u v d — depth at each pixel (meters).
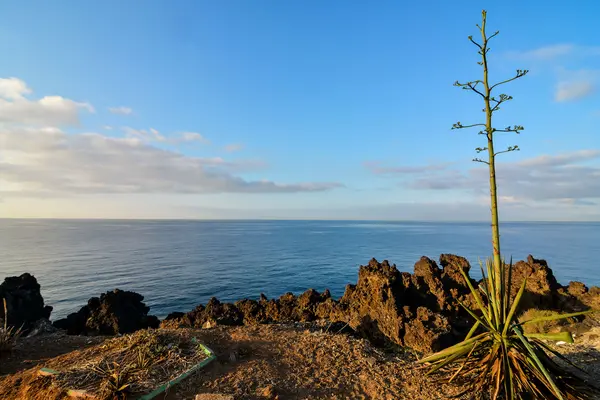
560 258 77.31
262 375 6.48
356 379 6.59
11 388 6.66
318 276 55.75
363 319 12.86
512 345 5.03
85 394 5.69
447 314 14.90
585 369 7.59
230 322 17.19
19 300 14.73
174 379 6.05
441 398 5.77
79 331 17.11
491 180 5.11
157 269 60.09
